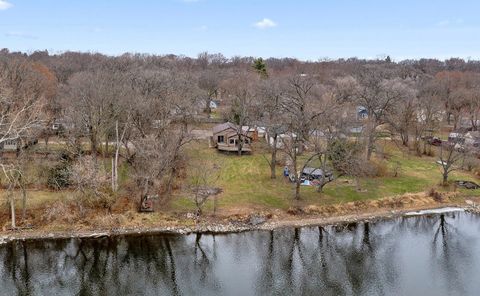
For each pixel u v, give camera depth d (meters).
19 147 55.72
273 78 118.69
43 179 54.78
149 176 50.06
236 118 87.38
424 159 77.38
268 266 43.69
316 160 69.19
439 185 63.66
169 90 71.94
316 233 50.59
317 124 60.94
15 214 49.19
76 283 40.06
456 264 44.47
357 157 63.44
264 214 52.88
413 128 85.38
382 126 102.25
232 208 53.78
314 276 42.00
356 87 103.56
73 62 136.38
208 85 115.81
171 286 39.84
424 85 125.56
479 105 101.00
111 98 56.84
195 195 53.12
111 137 66.69
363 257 45.97
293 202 55.88
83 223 49.34
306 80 100.44
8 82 56.91
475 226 53.81
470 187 63.72
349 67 189.62
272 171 63.19
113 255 44.97
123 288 39.38
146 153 51.78
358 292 39.12
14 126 47.59
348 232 51.12
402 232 51.91
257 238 48.94
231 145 76.19
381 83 104.19
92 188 51.34
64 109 64.50
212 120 100.56
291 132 61.59
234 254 45.84
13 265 42.59
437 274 42.41
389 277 41.81
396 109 82.81
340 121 62.22
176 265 43.56
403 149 83.06
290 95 74.88
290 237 49.47
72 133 57.59
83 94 56.53
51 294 38.00
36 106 49.69
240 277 41.59
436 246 48.59
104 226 49.06
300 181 56.56
